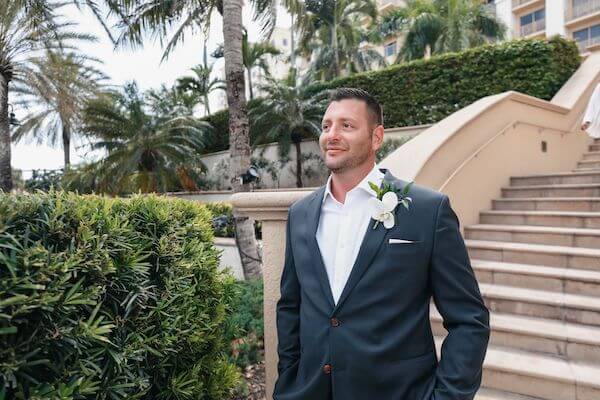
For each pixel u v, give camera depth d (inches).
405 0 770.2
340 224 55.6
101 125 482.9
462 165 169.9
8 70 401.4
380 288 49.3
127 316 56.9
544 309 120.5
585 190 176.9
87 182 496.1
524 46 320.5
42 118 700.7
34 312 44.1
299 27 320.8
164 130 489.4
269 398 81.7
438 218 50.3
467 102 357.4
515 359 106.3
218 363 82.7
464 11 666.8
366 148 55.3
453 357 48.1
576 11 990.4
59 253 47.5
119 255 56.9
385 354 48.0
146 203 69.9
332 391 50.7
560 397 96.0
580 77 295.4
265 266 80.3
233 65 202.2
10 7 359.9
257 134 543.8
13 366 40.5
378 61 925.2
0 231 43.3
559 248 145.0
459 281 49.6
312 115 515.5
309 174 528.4
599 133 203.5
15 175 616.1
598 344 102.2
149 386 59.4
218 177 634.2
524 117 219.9
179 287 66.9
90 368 49.4
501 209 191.3
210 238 82.7
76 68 489.7
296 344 60.6
